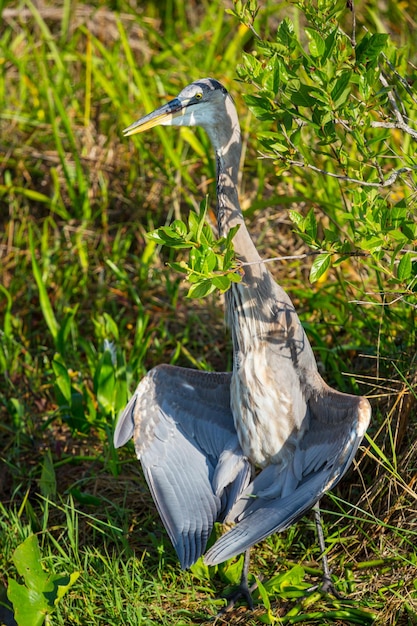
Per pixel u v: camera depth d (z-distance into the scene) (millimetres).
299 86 7242
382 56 8352
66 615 7746
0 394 10797
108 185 13188
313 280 7074
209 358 11234
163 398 8531
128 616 7500
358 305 10383
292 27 7531
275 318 8102
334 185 11461
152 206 12930
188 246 6637
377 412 8992
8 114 13477
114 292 12062
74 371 11047
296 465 8102
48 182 13391
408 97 9023
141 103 13523
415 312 9750
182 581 8141
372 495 8469
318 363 10102
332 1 7281
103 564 8305
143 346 10805
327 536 8445
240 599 7922
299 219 7137
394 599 7512
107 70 14430
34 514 8961
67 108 14062
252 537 7277
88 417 10188
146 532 8930
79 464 9875
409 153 10344
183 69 13953
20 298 12156
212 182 12680
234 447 8508
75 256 12328
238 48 14312
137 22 15531
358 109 7125
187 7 16422
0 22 15086
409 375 8859
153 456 8406
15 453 9992
